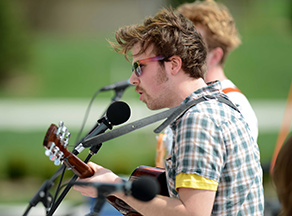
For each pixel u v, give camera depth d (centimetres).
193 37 581
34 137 3122
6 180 2184
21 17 4862
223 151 529
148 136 2912
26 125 3406
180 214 515
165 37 565
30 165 2206
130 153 2442
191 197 514
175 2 2847
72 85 4666
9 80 4719
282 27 5991
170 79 572
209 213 517
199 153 518
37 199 712
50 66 5106
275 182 456
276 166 454
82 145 590
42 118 3578
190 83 576
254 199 551
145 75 576
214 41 791
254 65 4909
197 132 524
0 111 3822
